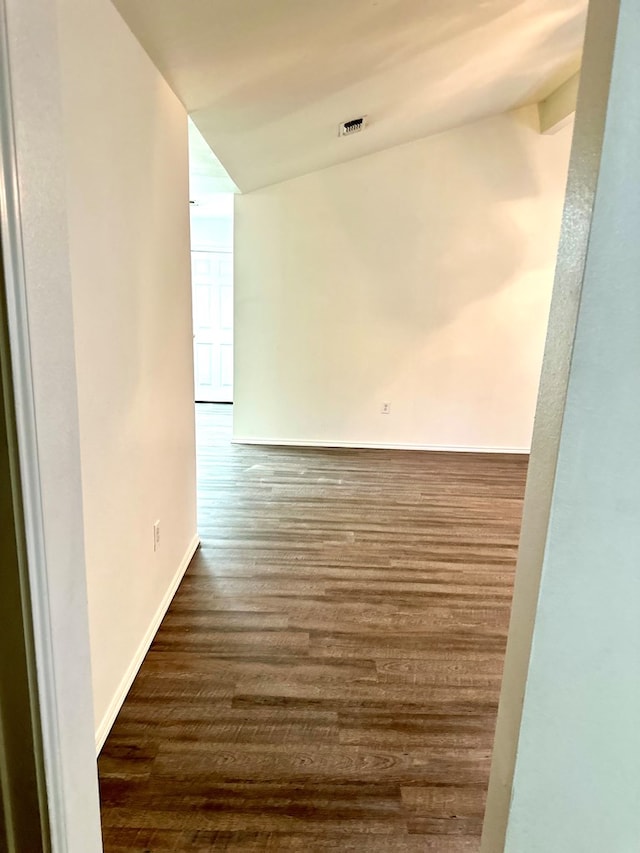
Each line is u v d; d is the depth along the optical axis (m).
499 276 4.84
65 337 0.84
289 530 3.33
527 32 2.79
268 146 3.41
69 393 0.86
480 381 5.06
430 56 2.71
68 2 1.32
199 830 1.42
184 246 2.55
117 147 1.68
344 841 1.40
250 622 2.35
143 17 1.67
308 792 1.54
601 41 0.70
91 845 1.00
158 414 2.22
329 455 4.91
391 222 4.72
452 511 3.70
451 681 2.03
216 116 2.66
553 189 4.68
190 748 1.67
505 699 0.98
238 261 4.77
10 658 0.82
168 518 2.44
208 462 4.62
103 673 1.70
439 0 2.12
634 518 0.80
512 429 5.16
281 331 4.94
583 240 0.73
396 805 1.51
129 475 1.89
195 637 2.23
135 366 1.92
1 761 0.86
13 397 0.74
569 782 0.92
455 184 4.66
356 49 2.33
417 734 1.77
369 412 5.13
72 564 0.88
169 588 2.48
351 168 4.60
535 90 4.14
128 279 1.82
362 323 4.93
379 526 3.42
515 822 0.94
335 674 2.04
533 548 0.87
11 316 0.72
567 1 2.52
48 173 0.77
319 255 4.77
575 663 0.86
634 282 0.73
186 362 2.70
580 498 0.80
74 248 1.40
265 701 1.89
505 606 2.55
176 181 2.38
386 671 2.07
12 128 0.68
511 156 4.61
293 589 2.64
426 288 4.86
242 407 5.13
